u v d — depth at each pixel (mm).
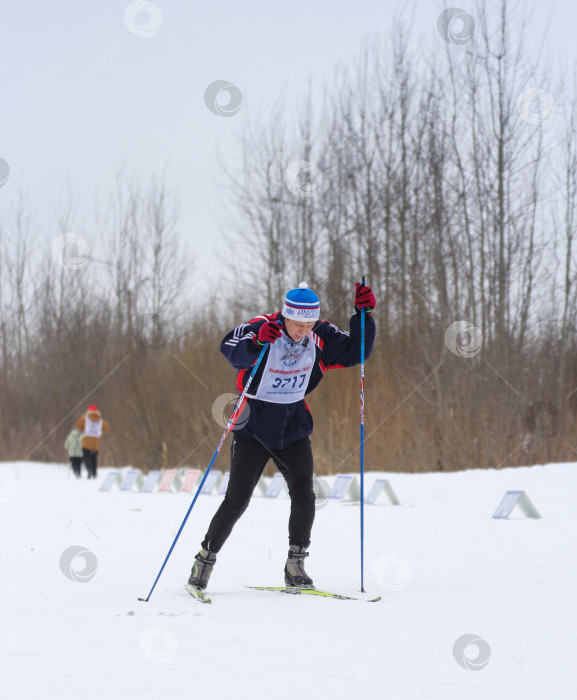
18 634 8102
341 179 38812
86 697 6191
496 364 33219
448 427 32156
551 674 6578
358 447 32438
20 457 56094
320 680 6512
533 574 10883
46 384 56219
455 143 36281
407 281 36438
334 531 15852
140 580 11094
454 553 12883
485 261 35219
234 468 10250
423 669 6746
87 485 32656
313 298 9891
